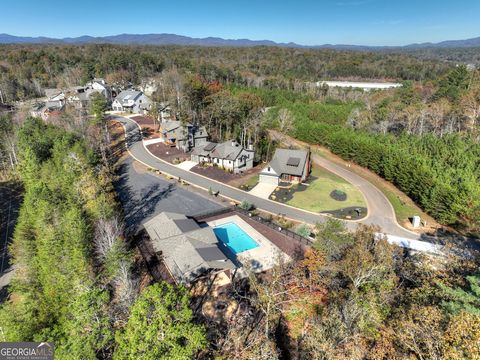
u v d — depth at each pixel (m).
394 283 24.44
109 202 41.03
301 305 25.69
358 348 17.48
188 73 132.00
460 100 85.50
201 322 26.47
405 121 86.50
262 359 20.52
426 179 48.91
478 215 40.38
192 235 35.53
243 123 76.38
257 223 44.44
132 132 86.81
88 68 146.38
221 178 60.19
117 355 16.38
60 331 21.58
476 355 14.13
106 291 22.50
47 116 88.88
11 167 64.88
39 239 33.06
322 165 71.06
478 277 20.12
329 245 28.11
